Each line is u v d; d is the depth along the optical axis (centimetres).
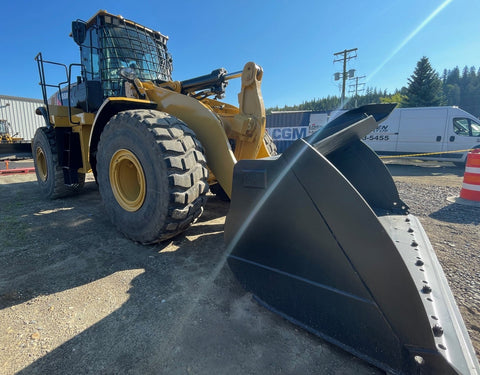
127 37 395
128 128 244
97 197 481
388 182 241
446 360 104
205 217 347
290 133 1485
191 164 230
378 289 119
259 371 127
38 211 387
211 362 132
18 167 969
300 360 133
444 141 1064
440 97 3878
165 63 461
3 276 210
